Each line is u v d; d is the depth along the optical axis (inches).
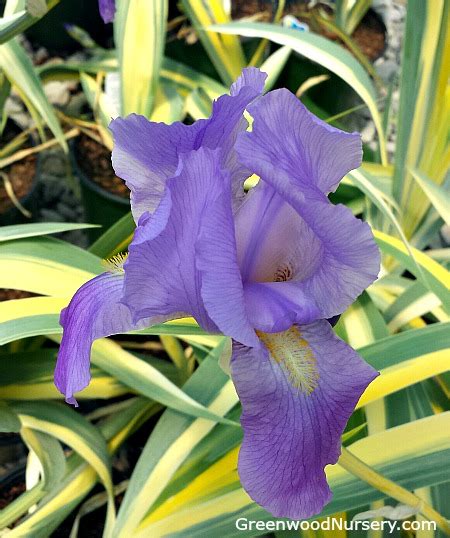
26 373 17.8
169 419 16.1
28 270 16.8
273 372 10.4
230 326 9.3
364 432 16.6
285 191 9.3
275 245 10.8
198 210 9.1
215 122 9.9
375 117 20.4
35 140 26.7
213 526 14.5
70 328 11.4
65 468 17.0
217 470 15.3
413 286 19.0
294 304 10.3
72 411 17.7
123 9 20.0
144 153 10.5
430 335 15.9
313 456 10.1
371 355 15.8
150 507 14.7
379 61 32.9
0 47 19.8
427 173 20.6
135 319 9.8
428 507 13.5
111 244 19.4
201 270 9.0
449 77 19.1
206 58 28.7
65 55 34.6
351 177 17.8
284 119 9.6
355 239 9.4
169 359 22.4
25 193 24.6
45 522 16.0
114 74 24.9
